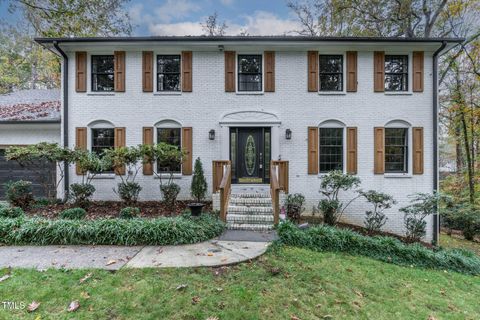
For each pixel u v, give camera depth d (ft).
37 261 14.38
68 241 17.22
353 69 30.53
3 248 16.39
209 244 17.87
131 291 11.53
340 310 11.58
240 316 10.39
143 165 30.68
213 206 26.11
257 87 31.42
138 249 16.51
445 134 53.52
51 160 26.03
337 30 49.52
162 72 31.37
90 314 10.00
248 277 13.38
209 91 30.94
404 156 30.99
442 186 50.26
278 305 11.34
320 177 29.68
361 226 29.01
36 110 34.47
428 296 13.87
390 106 30.55
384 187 30.35
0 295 10.93
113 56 31.24
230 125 30.76
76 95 30.71
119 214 23.31
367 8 45.34
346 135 30.58
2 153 32.55
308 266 15.42
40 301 10.62
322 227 20.40
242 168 31.30
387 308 12.22
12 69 61.36
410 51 30.50
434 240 29.73
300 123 30.78
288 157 30.71
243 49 30.78
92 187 27.78
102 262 14.34
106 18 45.93
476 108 40.96
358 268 16.08
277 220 22.62
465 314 12.47
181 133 30.94
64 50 30.53
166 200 28.68
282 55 30.91
